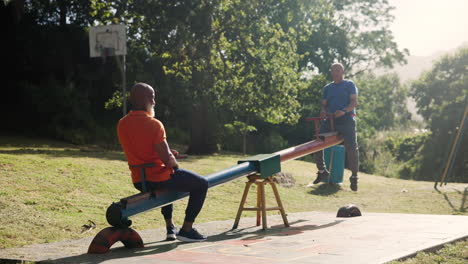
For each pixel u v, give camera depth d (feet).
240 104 75.25
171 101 92.53
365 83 144.87
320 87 122.62
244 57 71.56
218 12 70.59
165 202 15.44
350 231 17.71
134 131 14.66
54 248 15.61
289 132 123.75
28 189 27.43
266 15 78.38
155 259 12.80
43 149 58.34
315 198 40.29
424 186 55.01
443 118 127.44
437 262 12.66
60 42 94.94
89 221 21.65
